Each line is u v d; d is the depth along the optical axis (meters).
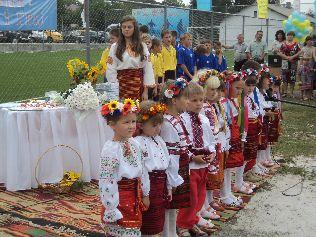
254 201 5.30
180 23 13.52
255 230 4.49
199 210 4.33
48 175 5.60
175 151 3.76
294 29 14.38
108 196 3.25
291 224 4.65
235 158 5.07
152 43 8.53
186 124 4.02
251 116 5.51
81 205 5.05
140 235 3.40
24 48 10.80
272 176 6.27
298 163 6.91
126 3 9.75
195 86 4.03
